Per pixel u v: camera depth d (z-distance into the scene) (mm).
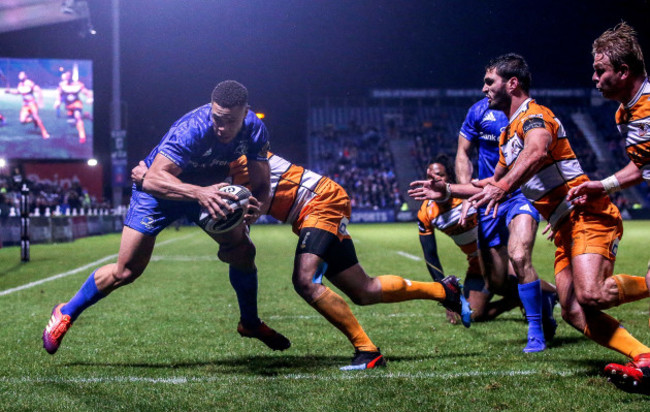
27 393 3430
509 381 3625
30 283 8906
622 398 3240
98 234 25547
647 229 26125
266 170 4285
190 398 3324
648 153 3373
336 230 4191
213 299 7434
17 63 33125
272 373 3918
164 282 9156
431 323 5781
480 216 5547
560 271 3883
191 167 4043
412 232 26094
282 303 7090
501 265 5590
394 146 51469
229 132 3779
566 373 3805
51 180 34875
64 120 33562
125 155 27438
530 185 3914
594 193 3607
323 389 3496
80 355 4465
